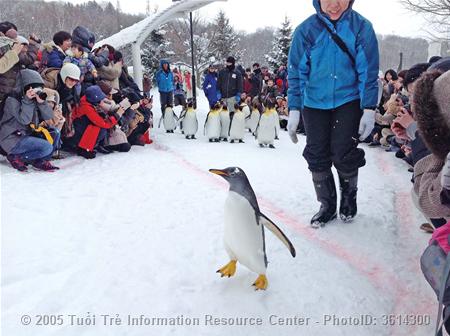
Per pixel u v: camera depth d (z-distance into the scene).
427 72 1.95
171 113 10.23
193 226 3.71
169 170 5.82
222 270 2.79
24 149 5.36
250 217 2.49
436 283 1.82
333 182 3.87
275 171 5.98
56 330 2.21
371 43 3.39
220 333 2.26
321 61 3.49
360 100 3.54
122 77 8.38
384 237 3.64
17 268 2.83
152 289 2.65
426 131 1.87
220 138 9.32
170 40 31.00
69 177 5.27
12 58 5.36
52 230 3.51
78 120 6.52
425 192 2.16
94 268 2.89
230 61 10.68
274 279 2.83
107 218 3.85
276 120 9.26
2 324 2.25
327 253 3.30
